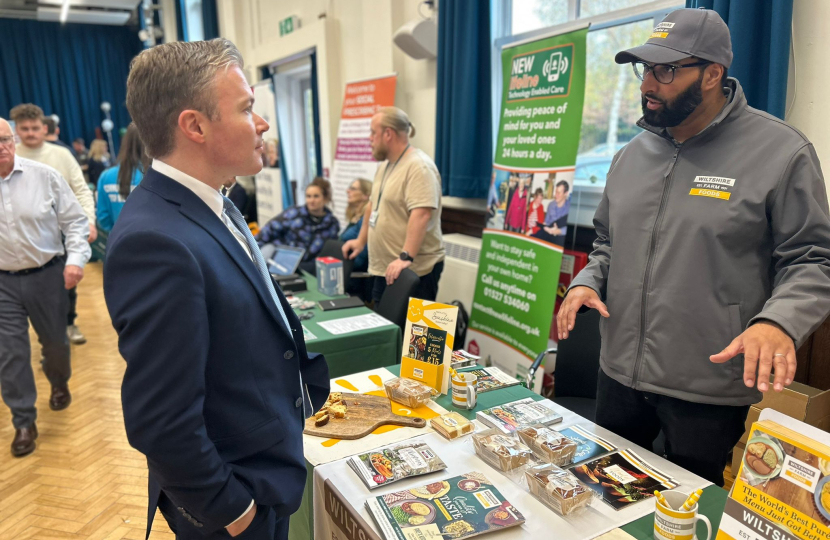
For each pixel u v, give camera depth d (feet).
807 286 3.51
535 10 10.72
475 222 12.05
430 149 13.23
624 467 3.92
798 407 6.22
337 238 12.97
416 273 9.44
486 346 10.00
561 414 4.82
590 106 9.83
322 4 17.35
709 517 3.38
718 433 4.26
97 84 40.06
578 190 9.86
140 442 2.56
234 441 2.94
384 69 13.89
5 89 37.35
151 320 2.50
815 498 2.51
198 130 2.77
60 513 6.89
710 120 4.21
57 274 8.59
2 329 8.07
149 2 31.99
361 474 3.82
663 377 4.29
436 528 3.23
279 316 3.13
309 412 3.93
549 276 8.63
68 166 10.54
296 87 21.79
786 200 3.82
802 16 6.23
